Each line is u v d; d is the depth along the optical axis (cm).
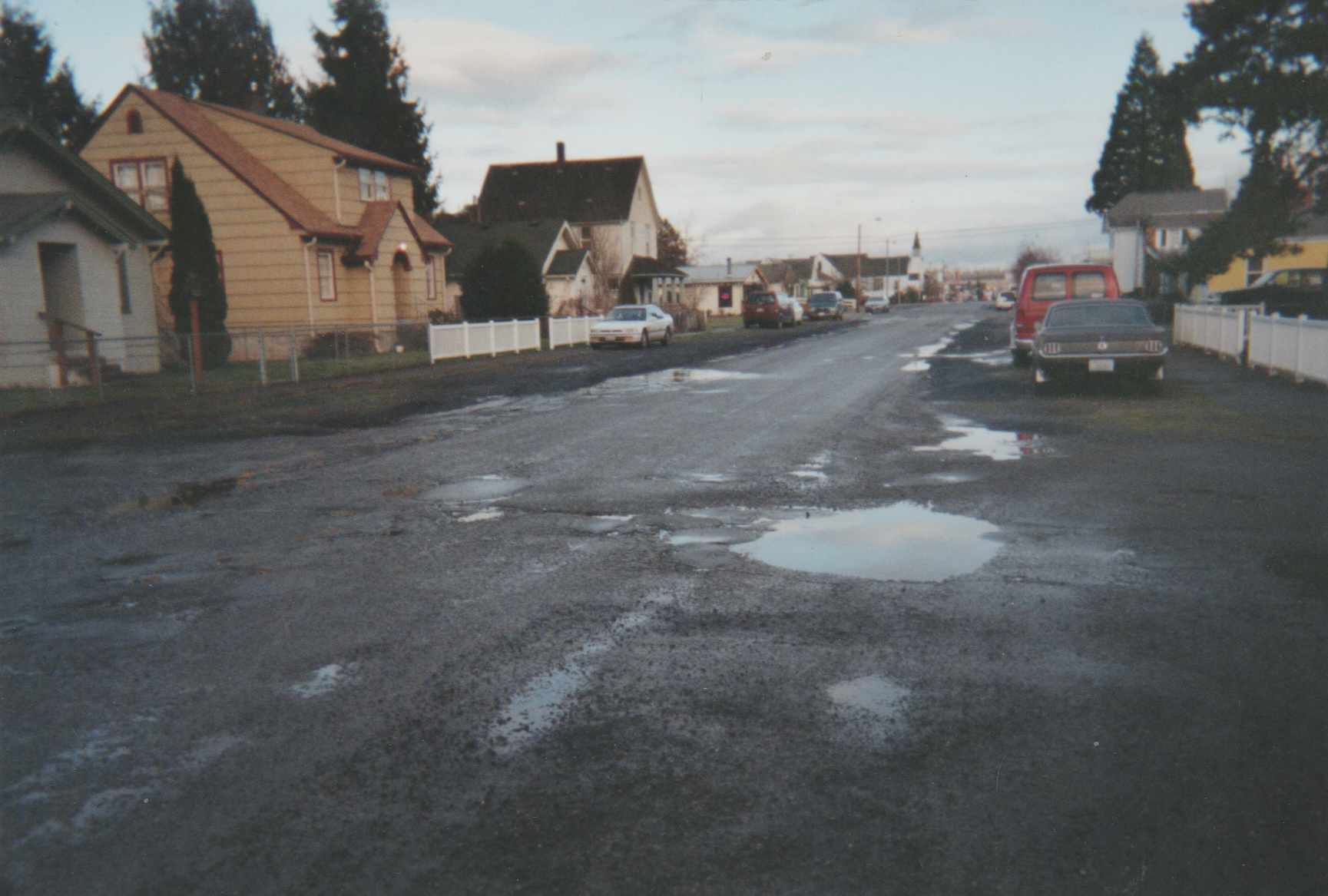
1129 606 556
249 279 3109
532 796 353
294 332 2303
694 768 373
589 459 1092
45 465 1138
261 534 770
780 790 355
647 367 2473
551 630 531
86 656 504
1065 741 391
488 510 838
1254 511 782
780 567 647
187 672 478
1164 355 1545
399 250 3494
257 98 3631
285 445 1261
